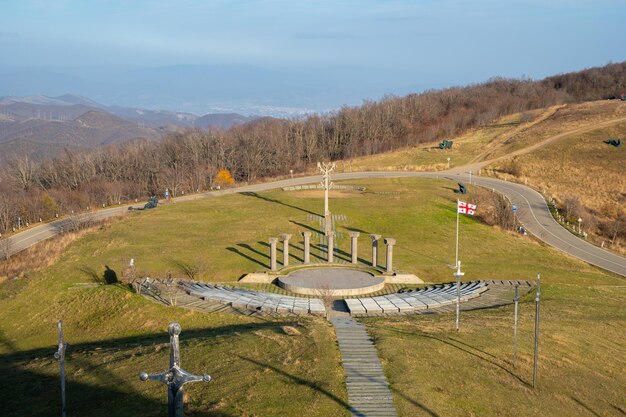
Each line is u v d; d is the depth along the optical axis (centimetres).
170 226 7438
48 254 6469
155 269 5775
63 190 11688
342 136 15988
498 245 7150
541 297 5162
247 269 5856
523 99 19675
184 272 5728
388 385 2870
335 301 4981
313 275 5694
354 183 10794
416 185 10444
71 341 4294
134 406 2702
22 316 4906
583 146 13175
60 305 4975
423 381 2947
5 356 4119
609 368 3478
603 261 7019
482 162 13250
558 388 3123
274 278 5619
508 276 5991
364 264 6122
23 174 12900
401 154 14562
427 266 6166
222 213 8169
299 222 7638
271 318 4303
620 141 13038
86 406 2778
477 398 2875
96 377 3131
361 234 7231
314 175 12231
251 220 7738
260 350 3309
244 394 2719
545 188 10888
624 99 17475
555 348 3641
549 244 7631
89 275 5641
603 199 10638
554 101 19225
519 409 2842
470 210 6300
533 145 14038
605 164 12125
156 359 3309
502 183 11094
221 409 2566
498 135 15725
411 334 3697
